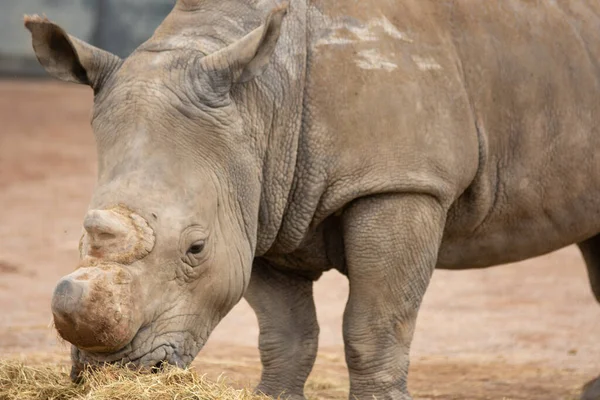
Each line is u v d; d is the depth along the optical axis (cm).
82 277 1266
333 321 2814
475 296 3155
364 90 1547
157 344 1334
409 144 1555
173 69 1428
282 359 1741
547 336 2655
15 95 8194
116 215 1307
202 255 1371
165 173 1366
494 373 2212
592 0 1789
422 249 1569
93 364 1334
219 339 2536
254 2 1540
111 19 9144
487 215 1706
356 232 1556
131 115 1397
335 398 1922
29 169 5250
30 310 2734
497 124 1670
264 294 1741
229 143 1428
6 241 3703
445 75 1605
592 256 1998
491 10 1688
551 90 1700
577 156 1723
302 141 1540
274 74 1502
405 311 1576
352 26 1575
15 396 1434
